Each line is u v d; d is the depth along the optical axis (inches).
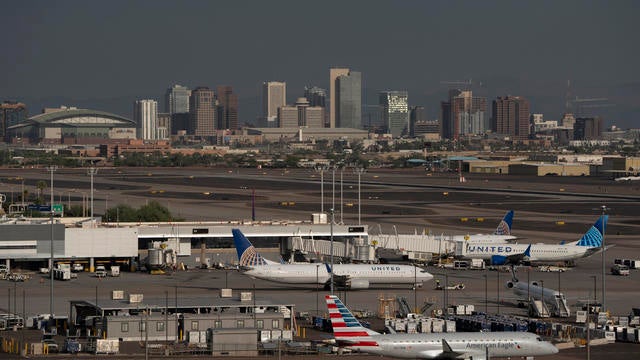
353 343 7736.2
